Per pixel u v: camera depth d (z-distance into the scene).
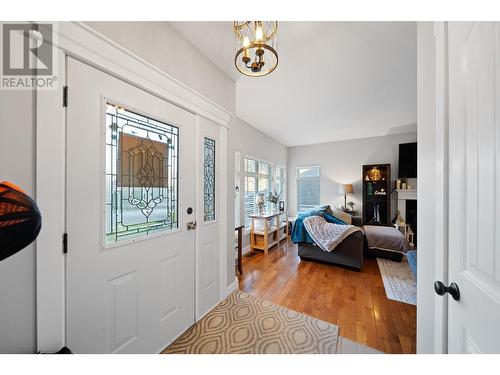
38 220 0.50
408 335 1.58
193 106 1.71
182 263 1.62
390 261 3.19
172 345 1.48
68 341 0.97
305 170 6.00
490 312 0.51
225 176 2.13
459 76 0.66
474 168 0.59
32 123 0.87
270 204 4.98
